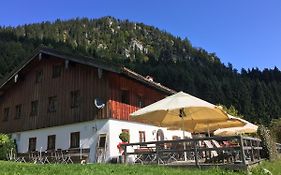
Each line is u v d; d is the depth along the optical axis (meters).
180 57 172.62
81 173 9.16
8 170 9.58
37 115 27.23
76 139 24.06
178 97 13.32
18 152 27.81
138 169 10.61
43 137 26.36
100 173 9.35
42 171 9.45
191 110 14.36
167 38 196.62
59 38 150.62
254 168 12.15
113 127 22.69
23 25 142.88
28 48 85.38
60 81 26.33
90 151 22.84
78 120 24.11
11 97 30.05
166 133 28.83
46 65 27.80
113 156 21.97
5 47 75.38
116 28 194.75
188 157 16.88
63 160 22.95
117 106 23.47
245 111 75.19
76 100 24.88
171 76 86.81
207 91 78.94
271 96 81.12
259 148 15.42
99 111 23.17
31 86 28.53
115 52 166.50
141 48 180.75
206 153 13.76
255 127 18.89
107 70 22.67
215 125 17.48
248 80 96.88
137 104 25.97
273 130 34.16
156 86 25.69
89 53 126.69
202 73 104.50
